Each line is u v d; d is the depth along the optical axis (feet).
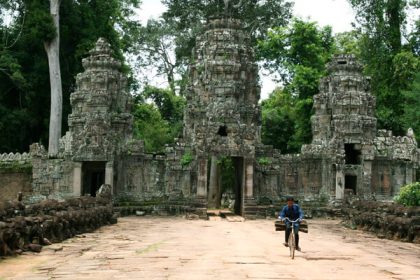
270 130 225.15
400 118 188.24
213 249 71.56
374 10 191.72
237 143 148.36
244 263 57.16
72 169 156.76
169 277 47.42
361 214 115.75
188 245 77.00
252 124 167.02
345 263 59.67
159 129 235.40
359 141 155.94
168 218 146.92
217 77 167.53
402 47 194.49
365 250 75.56
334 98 159.53
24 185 165.17
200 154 147.13
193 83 176.96
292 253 62.49
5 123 189.26
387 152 160.25
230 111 149.28
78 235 90.02
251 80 174.29
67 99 202.49
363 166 155.63
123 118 165.58
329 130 163.12
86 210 100.58
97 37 196.95
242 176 151.84
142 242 81.20
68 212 87.97
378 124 195.00
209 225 123.44
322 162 161.48
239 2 226.17
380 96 194.08
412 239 90.79
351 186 161.79
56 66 177.99
